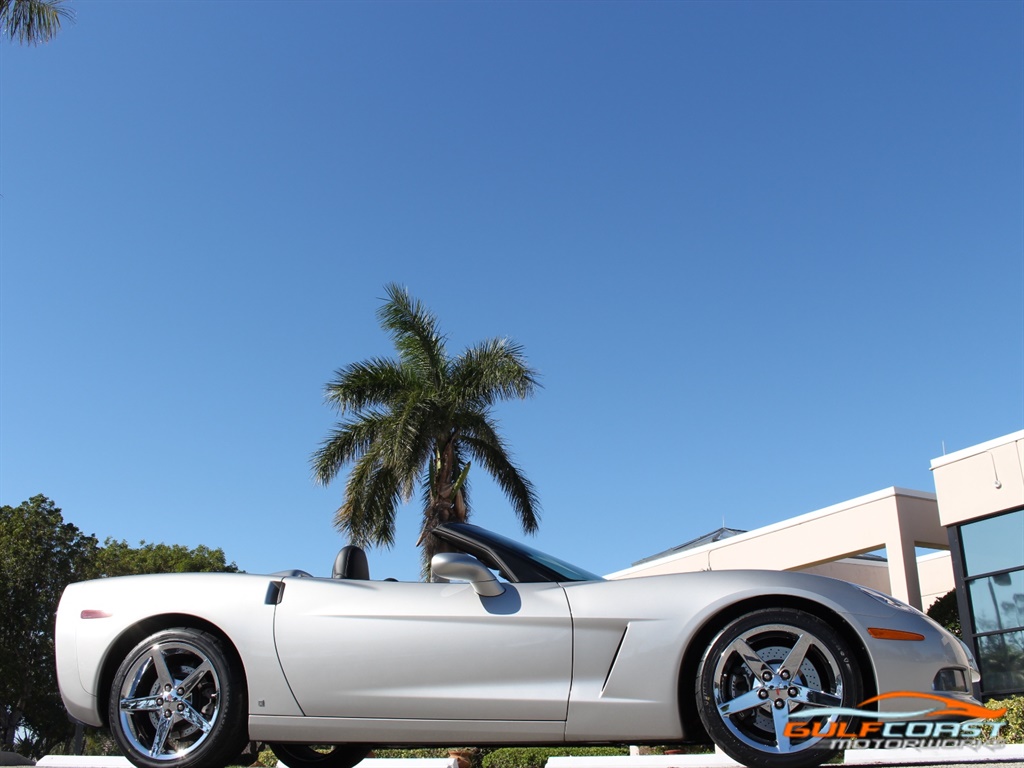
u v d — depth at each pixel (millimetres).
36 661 33375
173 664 4008
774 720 3508
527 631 3771
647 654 3680
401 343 20984
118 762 8289
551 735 3670
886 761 4633
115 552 39250
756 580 3758
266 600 3973
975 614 15500
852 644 3629
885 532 17406
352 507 19547
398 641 3820
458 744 3797
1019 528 15016
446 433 20234
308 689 3814
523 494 20578
